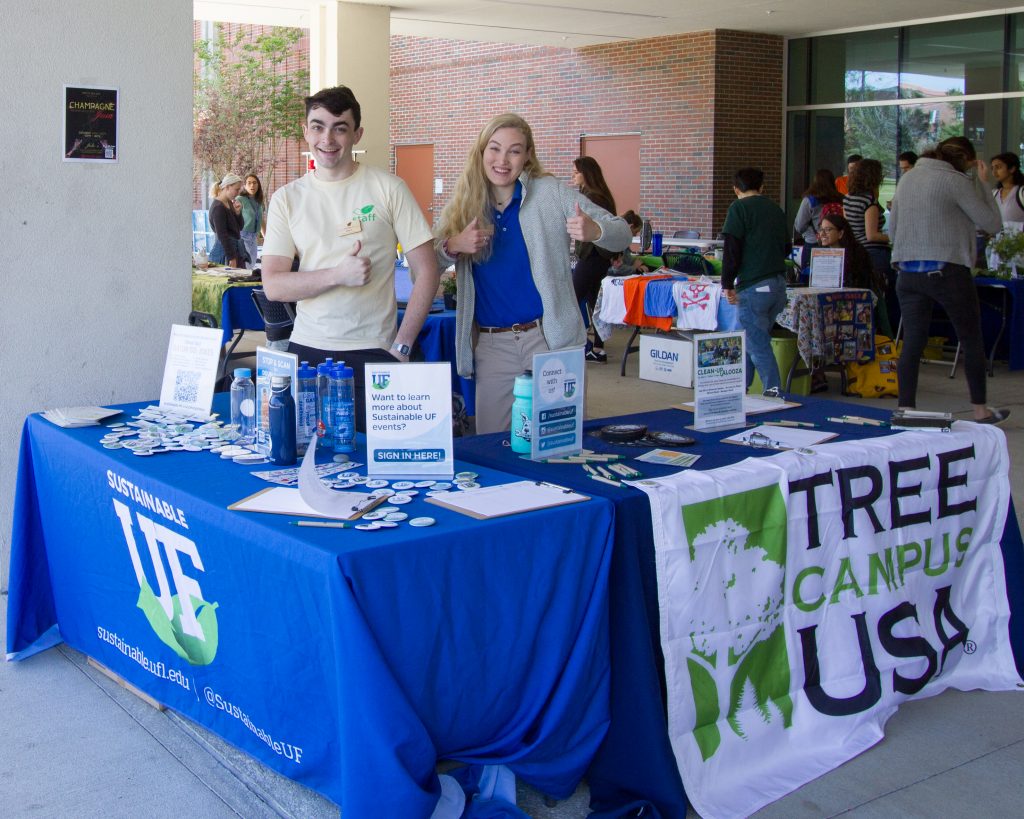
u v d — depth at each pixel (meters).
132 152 3.73
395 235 3.46
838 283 7.39
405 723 2.03
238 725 2.51
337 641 2.03
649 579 2.50
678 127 14.41
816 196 9.12
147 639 2.85
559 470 2.74
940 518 3.10
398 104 19.30
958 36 12.64
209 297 7.51
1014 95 12.16
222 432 3.13
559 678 2.36
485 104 17.50
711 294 7.43
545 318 3.70
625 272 9.16
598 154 15.73
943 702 3.08
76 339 3.72
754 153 14.38
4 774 2.63
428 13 12.93
